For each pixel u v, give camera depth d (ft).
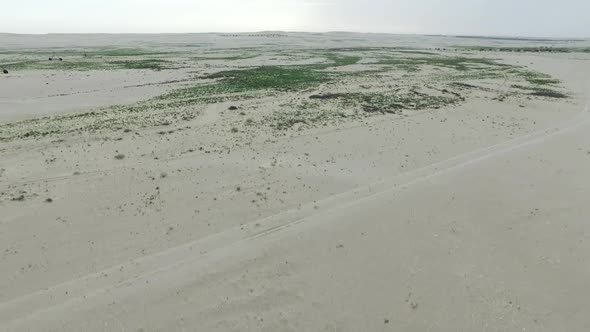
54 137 90.12
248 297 40.65
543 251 47.29
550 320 37.17
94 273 45.11
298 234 51.01
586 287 41.22
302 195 63.98
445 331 36.19
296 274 44.01
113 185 66.39
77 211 58.13
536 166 72.23
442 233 50.96
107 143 86.89
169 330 36.58
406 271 44.06
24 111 116.67
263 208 59.72
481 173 68.59
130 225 55.06
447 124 106.83
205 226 54.90
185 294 41.01
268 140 90.63
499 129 103.45
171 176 70.18
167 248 49.90
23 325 36.99
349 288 41.78
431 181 65.62
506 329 36.27
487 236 50.37
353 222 53.31
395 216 54.65
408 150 86.38
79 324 37.09
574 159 76.13
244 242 50.19
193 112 114.42
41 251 48.96
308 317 38.06
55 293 41.75
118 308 39.09
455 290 41.14
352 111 117.39
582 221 53.21
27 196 61.93
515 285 41.75
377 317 37.96
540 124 108.17
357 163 78.43
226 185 67.10
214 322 37.50
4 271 45.24
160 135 93.09
